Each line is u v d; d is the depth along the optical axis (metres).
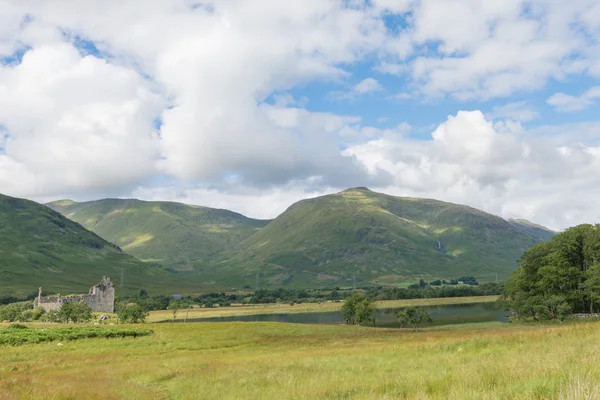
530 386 12.72
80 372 34.84
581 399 10.12
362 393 16.88
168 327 85.38
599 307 108.12
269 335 76.31
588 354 18.11
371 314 138.62
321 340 63.59
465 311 172.25
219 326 88.12
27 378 29.23
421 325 125.88
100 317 150.00
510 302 125.19
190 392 22.66
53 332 67.25
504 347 27.77
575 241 110.75
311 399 17.14
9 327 82.12
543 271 106.31
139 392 23.30
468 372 17.98
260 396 19.14
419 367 23.52
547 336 30.86
